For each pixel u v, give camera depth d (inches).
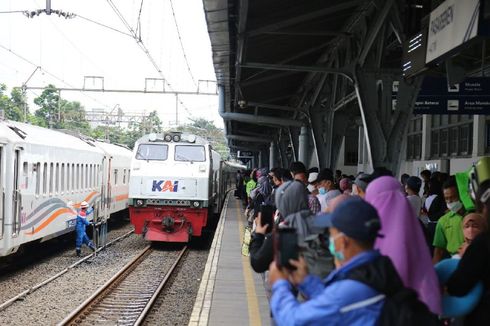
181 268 595.2
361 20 514.0
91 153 791.1
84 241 650.2
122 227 1002.1
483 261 136.6
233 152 3275.1
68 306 416.8
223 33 463.5
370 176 229.9
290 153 1748.3
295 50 628.7
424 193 428.5
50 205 605.0
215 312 312.5
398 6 424.5
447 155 820.6
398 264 134.8
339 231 112.3
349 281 107.4
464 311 138.3
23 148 516.7
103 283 501.0
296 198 186.9
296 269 118.9
